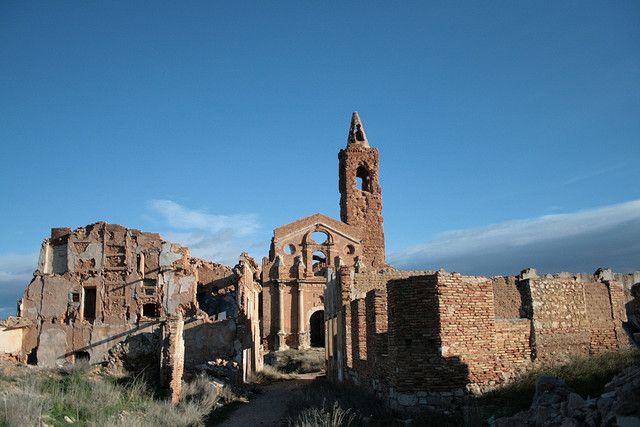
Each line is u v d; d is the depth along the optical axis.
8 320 36.12
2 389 22.62
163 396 27.25
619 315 23.02
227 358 36.50
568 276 30.30
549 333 21.58
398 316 20.19
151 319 37.09
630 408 11.00
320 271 75.50
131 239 38.56
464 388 19.59
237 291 38.94
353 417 19.42
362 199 80.94
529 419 13.85
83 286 37.75
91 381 27.41
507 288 31.83
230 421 24.69
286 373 49.69
